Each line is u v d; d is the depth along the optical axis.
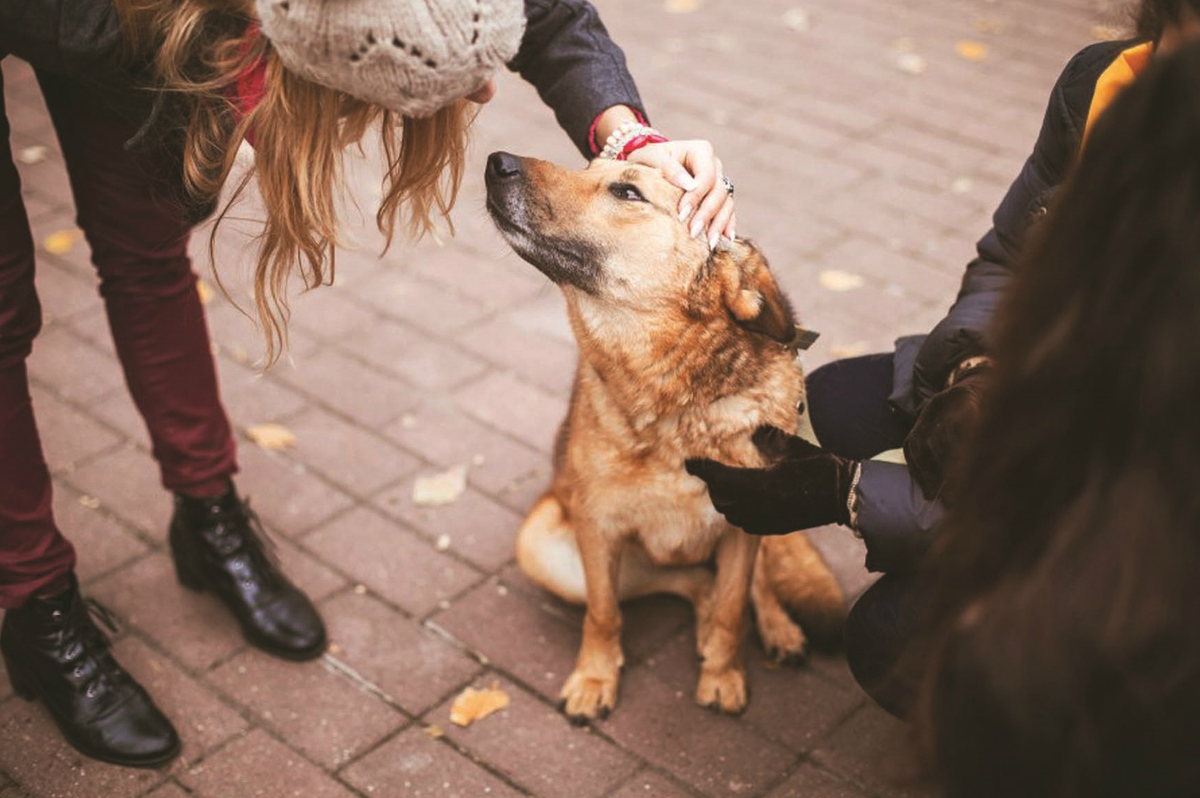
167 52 1.79
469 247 4.46
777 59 5.84
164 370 2.68
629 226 2.40
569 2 2.51
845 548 3.22
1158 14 1.56
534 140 5.06
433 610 2.99
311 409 3.65
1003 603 1.18
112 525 3.19
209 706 2.69
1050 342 1.14
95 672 2.57
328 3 1.52
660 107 5.31
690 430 2.45
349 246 2.06
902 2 6.54
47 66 2.01
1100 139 1.11
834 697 2.78
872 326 4.02
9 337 2.32
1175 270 1.05
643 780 2.56
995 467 1.21
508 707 2.73
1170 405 1.06
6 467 2.40
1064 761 1.17
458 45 1.58
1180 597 1.08
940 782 1.31
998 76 5.77
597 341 2.47
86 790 2.48
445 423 3.62
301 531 3.21
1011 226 2.36
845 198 4.74
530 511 3.12
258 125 1.81
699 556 2.79
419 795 2.50
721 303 2.36
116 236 2.51
